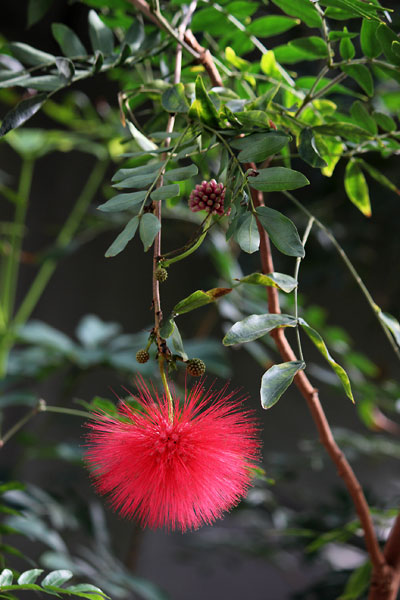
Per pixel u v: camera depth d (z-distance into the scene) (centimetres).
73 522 130
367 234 156
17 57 78
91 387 233
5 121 73
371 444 142
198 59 78
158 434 69
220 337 229
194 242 71
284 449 229
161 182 70
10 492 113
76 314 242
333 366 68
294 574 189
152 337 68
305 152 73
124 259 245
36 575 72
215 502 69
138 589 125
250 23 87
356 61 77
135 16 88
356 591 87
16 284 226
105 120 146
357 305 220
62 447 131
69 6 187
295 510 173
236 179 70
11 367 140
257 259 154
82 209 158
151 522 69
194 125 72
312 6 74
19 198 144
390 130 80
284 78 80
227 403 71
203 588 239
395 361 222
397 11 105
